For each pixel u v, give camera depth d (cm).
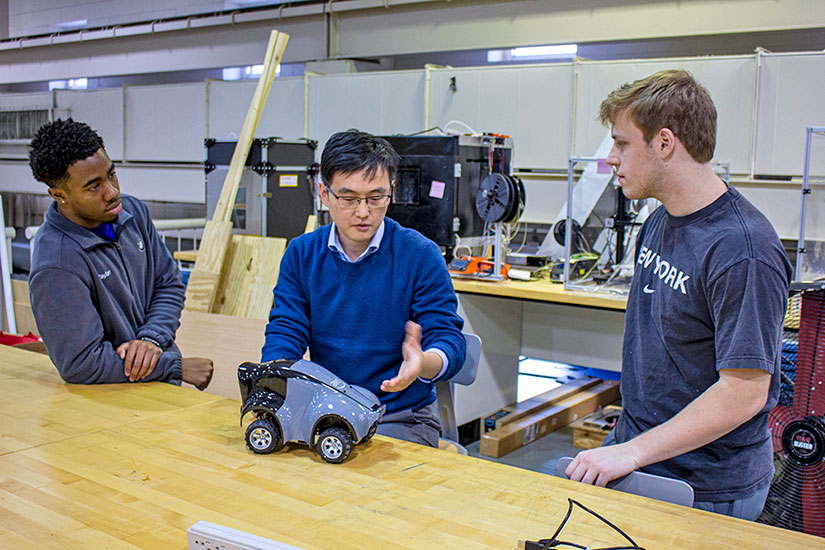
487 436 389
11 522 121
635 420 175
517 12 589
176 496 132
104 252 209
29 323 452
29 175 829
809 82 434
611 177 361
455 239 388
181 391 198
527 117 525
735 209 154
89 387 200
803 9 485
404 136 392
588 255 373
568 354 414
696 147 155
